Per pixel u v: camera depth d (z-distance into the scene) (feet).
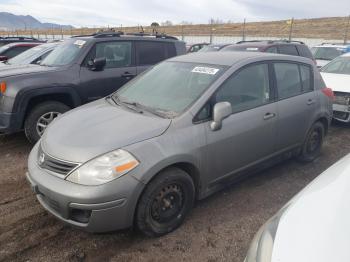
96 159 9.05
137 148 9.41
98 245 10.04
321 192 6.68
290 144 14.62
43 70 18.30
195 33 134.31
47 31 131.03
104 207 8.88
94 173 8.91
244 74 12.46
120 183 8.95
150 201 9.70
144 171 9.27
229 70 11.99
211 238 10.39
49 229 10.77
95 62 19.19
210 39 86.74
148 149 9.53
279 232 5.90
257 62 13.09
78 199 8.79
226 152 11.59
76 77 18.90
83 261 9.39
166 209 10.33
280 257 5.31
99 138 9.66
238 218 11.48
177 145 10.09
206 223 11.13
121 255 9.62
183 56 14.55
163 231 10.35
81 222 9.27
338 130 22.47
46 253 9.68
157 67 14.23
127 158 9.16
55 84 17.97
